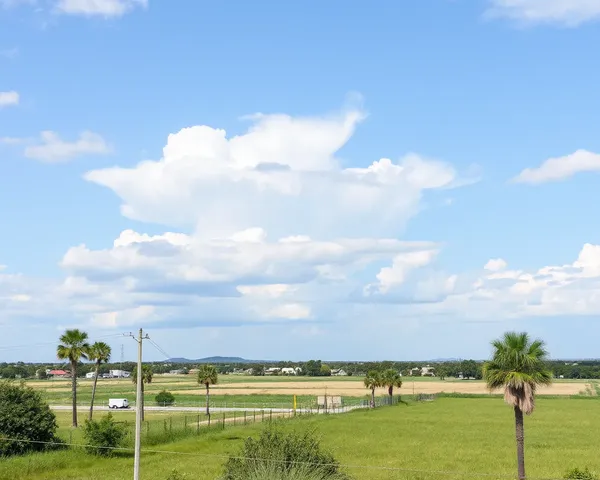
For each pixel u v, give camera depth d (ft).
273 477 107.65
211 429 255.91
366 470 166.30
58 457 181.06
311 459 117.50
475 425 299.17
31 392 206.69
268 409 427.74
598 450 212.02
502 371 144.56
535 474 161.27
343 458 188.55
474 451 205.87
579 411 398.01
